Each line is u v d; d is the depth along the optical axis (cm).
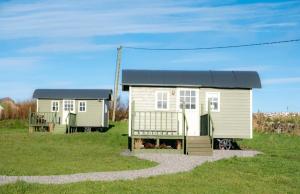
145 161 1970
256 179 1556
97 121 4128
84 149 2578
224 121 2544
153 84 2497
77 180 1423
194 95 2548
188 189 1305
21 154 2197
